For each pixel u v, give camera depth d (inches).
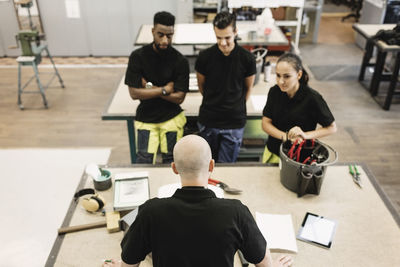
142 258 49.6
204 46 168.7
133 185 75.7
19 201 129.3
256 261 49.3
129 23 243.3
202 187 47.8
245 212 46.9
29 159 151.3
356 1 343.9
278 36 150.7
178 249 45.4
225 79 99.8
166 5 236.7
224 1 221.5
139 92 101.6
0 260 105.7
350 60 245.6
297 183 74.7
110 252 63.4
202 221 44.9
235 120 105.3
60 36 247.8
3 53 253.6
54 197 131.4
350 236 66.4
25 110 188.2
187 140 48.3
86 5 237.0
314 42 276.8
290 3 187.8
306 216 70.6
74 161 150.6
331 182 79.9
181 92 103.3
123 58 253.8
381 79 194.7
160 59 100.9
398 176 141.2
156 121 108.0
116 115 113.9
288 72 77.4
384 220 70.0
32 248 110.1
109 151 157.4
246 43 144.3
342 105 191.6
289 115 85.4
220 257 45.4
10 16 240.2
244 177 81.3
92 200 70.4
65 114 185.2
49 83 215.8
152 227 46.0
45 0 234.7
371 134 167.5
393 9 232.5
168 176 81.0
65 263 61.3
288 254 63.0
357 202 74.4
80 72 231.0
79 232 67.6
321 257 62.3
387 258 62.0
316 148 77.9
